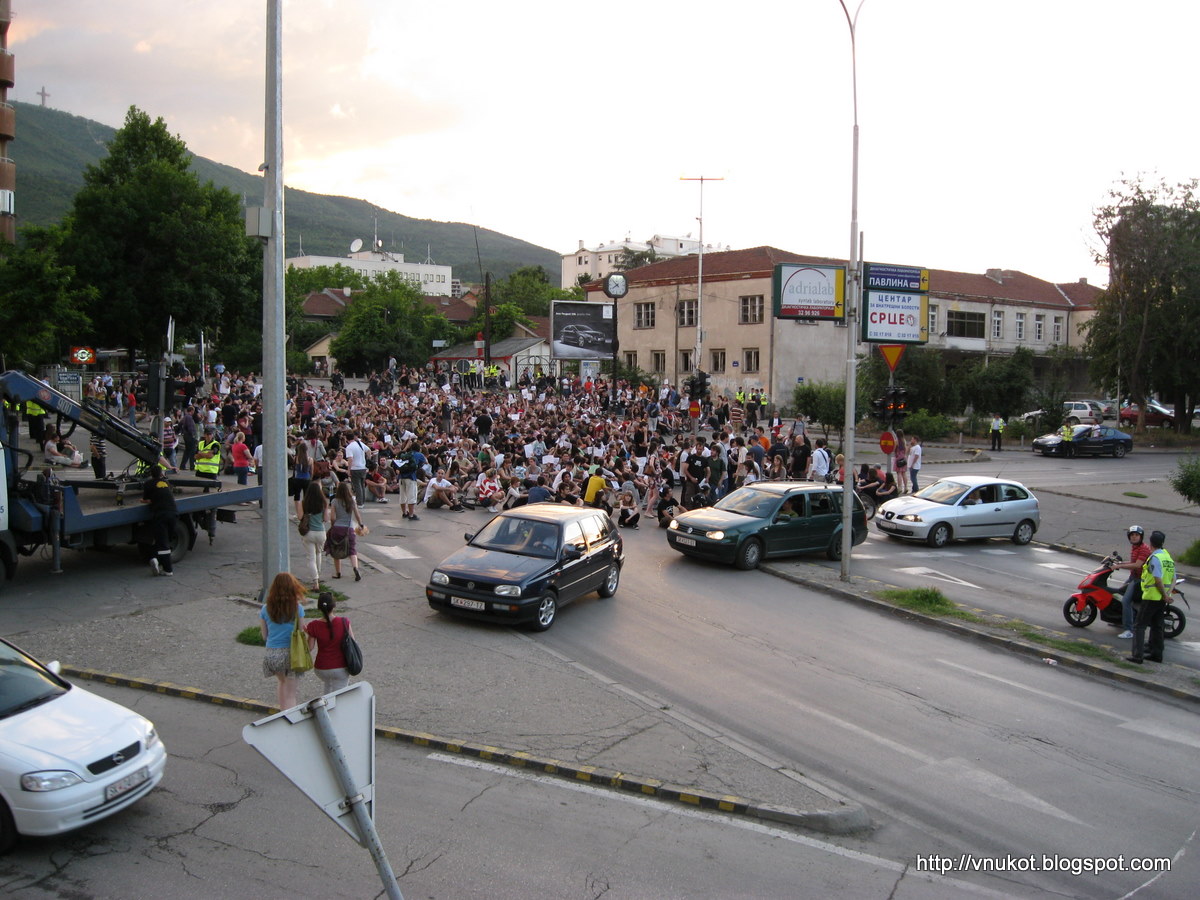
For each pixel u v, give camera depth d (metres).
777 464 24.72
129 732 6.79
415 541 19.02
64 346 47.78
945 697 11.03
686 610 14.70
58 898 5.75
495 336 86.38
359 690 4.16
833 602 15.79
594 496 20.61
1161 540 12.80
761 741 9.29
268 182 11.80
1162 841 7.52
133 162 54.03
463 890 6.04
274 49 11.75
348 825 4.11
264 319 11.89
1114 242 48.22
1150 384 49.19
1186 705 11.31
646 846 6.86
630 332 63.28
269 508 11.98
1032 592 17.38
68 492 13.70
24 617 11.95
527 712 9.45
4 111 45.34
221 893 5.87
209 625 11.80
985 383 50.31
